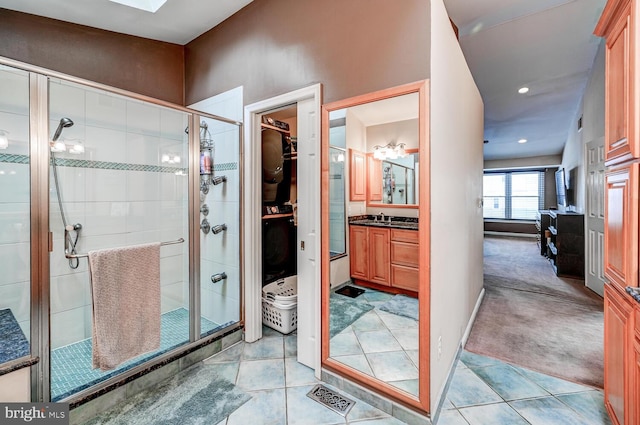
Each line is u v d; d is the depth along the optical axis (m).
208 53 2.76
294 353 2.33
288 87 2.13
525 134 6.69
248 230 2.46
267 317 2.78
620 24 1.42
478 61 3.55
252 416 1.66
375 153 1.80
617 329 1.50
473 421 1.62
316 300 2.01
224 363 2.19
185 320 2.44
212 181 2.71
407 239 1.75
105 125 2.39
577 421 1.62
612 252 1.56
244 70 2.44
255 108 2.35
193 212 2.33
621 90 1.42
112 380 1.74
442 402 1.76
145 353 1.90
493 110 5.20
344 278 1.98
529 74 3.90
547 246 6.00
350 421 1.63
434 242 1.61
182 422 1.61
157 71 2.85
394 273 1.81
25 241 1.80
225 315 2.64
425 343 1.57
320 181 1.97
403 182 1.72
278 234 2.90
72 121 2.21
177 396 1.82
